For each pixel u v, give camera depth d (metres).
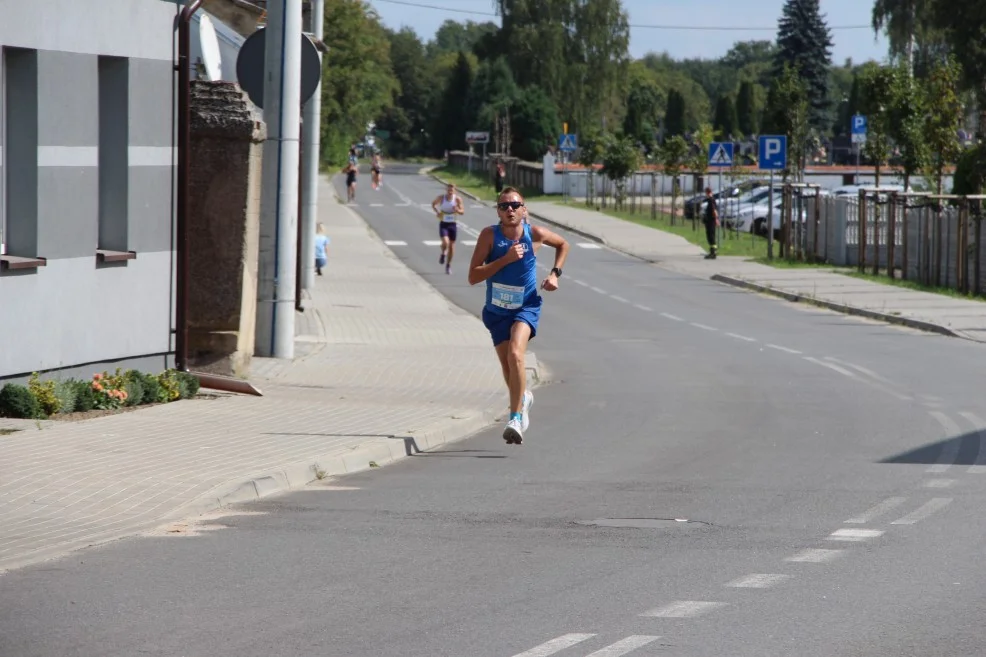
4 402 18.30
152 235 21.78
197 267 23.17
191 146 23.08
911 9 106.38
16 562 11.39
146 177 21.56
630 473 16.17
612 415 21.52
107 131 21.17
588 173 116.12
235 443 16.97
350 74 173.88
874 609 10.00
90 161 20.33
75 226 20.05
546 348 32.41
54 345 19.72
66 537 12.26
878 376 26.67
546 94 155.62
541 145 153.75
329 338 31.50
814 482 15.51
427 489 15.10
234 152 23.08
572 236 80.06
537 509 13.95
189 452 16.19
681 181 120.31
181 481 14.49
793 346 32.69
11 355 18.89
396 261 59.78
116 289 21.00
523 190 131.50
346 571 11.21
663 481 15.60
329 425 18.78
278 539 12.44
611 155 102.19
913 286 49.06
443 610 10.01
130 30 21.05
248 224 23.17
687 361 29.59
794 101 75.00
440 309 40.31
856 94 144.88
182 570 11.20
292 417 19.44
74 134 19.97
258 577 10.98
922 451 17.77
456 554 11.87
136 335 21.50
